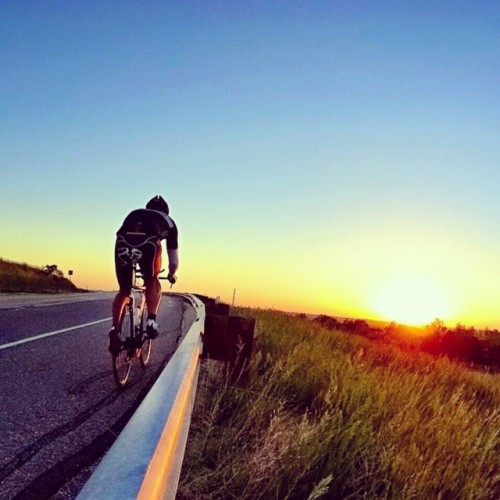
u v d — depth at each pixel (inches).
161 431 66.2
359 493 161.0
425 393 302.5
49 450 129.6
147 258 197.2
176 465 82.7
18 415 155.3
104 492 46.2
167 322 503.5
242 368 224.8
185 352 142.5
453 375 460.4
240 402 196.2
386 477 167.8
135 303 213.3
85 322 436.8
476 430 228.2
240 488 137.0
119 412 168.7
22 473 114.6
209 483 135.2
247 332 235.0
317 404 243.6
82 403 174.1
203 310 386.0
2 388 184.7
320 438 170.2
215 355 234.5
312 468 155.3
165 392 90.3
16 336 315.9
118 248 196.5
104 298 961.5
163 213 207.5
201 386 221.0
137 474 50.3
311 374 273.0
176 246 214.5
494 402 389.1
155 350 304.5
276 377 244.7
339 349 455.2
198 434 160.1
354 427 181.3
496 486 207.5
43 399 175.0
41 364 233.8
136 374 229.0
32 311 506.9
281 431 179.6
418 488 166.2
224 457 146.3
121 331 197.0
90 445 136.3
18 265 1596.9
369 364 371.2
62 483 112.0
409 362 467.5
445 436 219.0
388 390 270.8
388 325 1291.8
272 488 138.4
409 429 225.8
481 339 1333.7
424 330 1385.3
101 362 250.4
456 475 185.5
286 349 354.0
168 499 68.9
